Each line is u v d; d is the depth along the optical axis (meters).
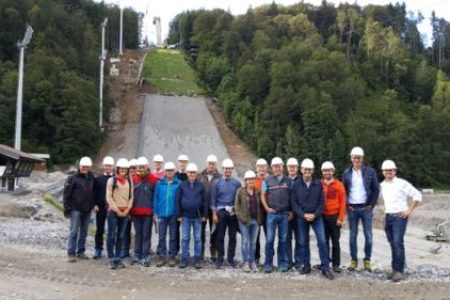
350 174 12.70
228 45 108.38
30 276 11.20
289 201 12.50
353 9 133.25
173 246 13.11
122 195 12.63
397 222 12.12
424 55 132.12
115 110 80.06
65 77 69.06
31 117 64.44
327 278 11.88
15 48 79.50
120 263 12.43
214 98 92.31
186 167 13.36
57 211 25.48
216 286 10.89
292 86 80.19
